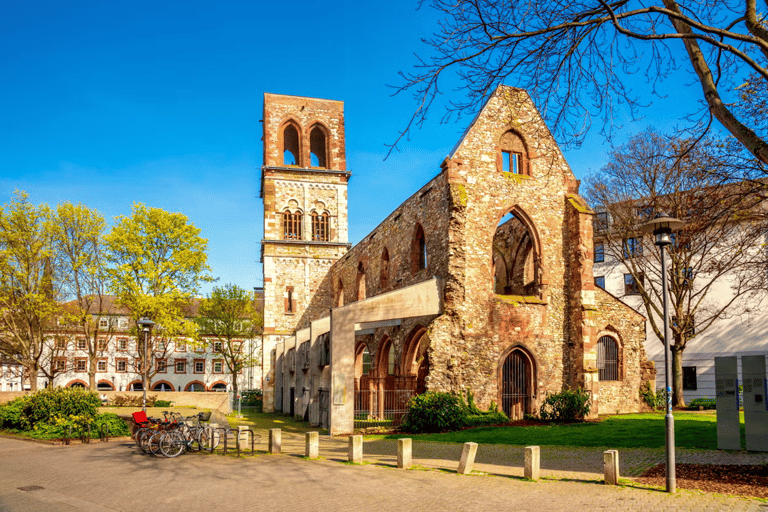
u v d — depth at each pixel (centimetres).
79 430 2072
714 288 3634
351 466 1392
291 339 4272
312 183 5138
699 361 3700
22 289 3822
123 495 1062
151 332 4025
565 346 2597
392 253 3231
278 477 1237
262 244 4997
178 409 3550
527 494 1047
